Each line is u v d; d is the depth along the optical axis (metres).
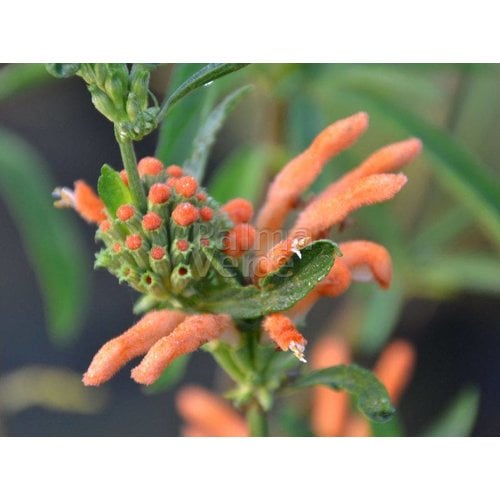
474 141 0.80
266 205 0.49
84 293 0.79
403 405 0.85
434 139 0.60
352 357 0.77
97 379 0.44
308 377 0.48
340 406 0.56
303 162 0.48
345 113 0.75
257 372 0.48
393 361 0.55
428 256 0.73
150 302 0.47
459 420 0.58
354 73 0.64
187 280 0.46
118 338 0.45
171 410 0.87
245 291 0.46
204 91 0.52
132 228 0.46
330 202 0.47
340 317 0.82
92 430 0.86
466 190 0.59
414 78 0.68
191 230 0.46
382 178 0.46
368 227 0.72
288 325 0.45
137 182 0.45
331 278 0.47
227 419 0.57
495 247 0.84
